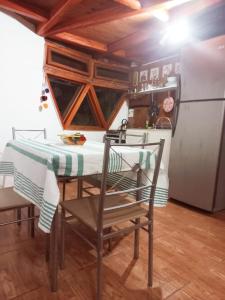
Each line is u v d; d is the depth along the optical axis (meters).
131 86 4.31
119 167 1.42
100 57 4.07
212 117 2.60
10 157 1.91
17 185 1.65
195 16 2.62
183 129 2.90
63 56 3.58
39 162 1.31
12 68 3.01
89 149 1.58
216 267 1.65
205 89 2.64
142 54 3.99
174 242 1.97
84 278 1.44
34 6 2.64
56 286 1.32
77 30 3.26
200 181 2.75
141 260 1.68
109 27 3.13
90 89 3.95
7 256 1.62
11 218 2.24
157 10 2.42
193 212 2.74
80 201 1.53
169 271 1.56
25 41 3.09
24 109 3.20
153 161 1.60
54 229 1.29
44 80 3.36
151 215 1.44
